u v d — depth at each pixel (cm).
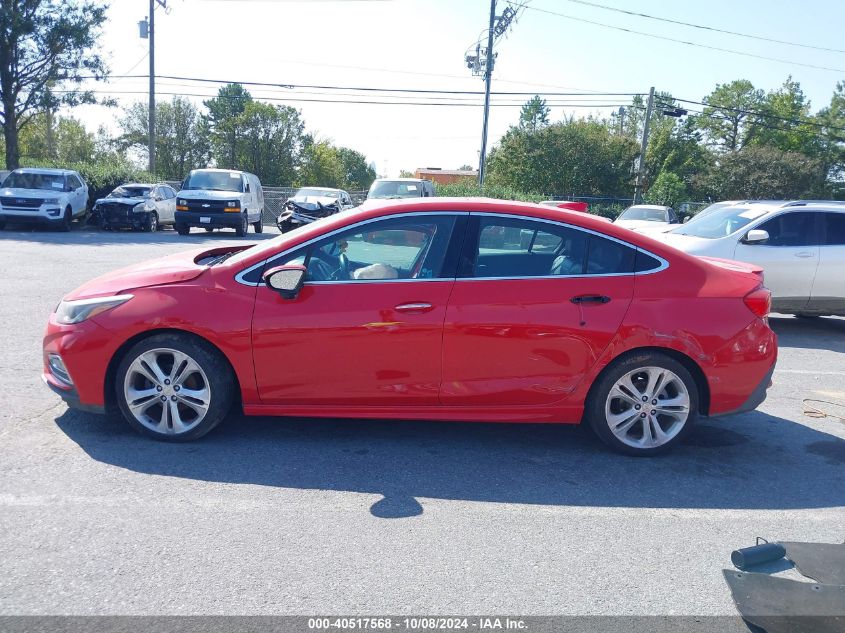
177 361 454
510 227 464
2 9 2323
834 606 302
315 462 443
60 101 2528
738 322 466
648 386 470
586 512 392
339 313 446
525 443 497
